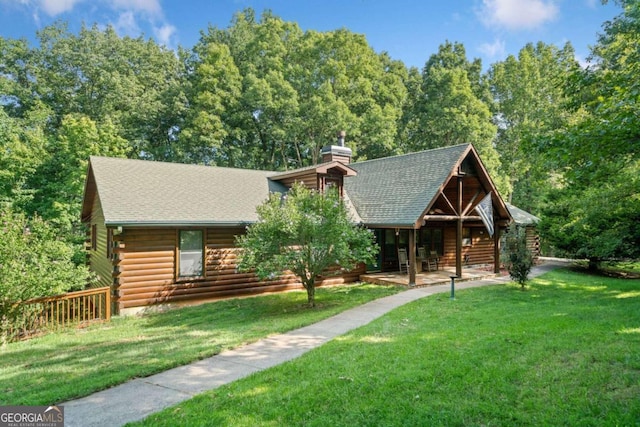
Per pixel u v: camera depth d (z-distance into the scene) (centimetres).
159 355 627
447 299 1040
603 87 767
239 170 1628
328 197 1082
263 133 3316
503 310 870
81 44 3050
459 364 504
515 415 373
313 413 393
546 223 1852
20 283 827
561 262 2066
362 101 3153
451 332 670
